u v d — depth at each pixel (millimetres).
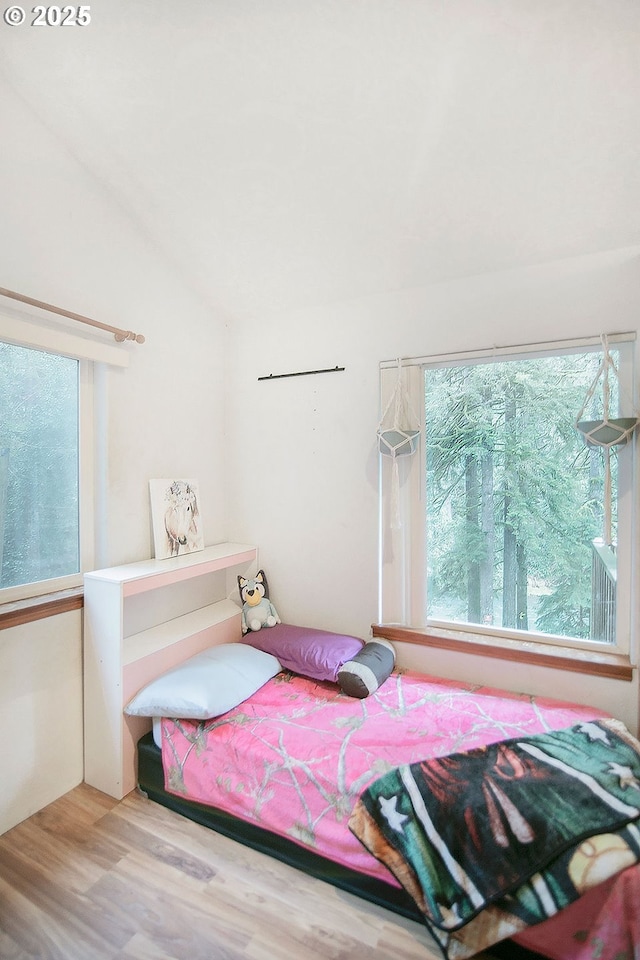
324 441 2355
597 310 1774
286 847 1400
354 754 1428
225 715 1680
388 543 2180
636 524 1715
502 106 1342
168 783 1622
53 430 1806
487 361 2021
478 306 1984
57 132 1684
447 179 1599
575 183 1531
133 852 1451
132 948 1139
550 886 1004
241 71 1362
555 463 1948
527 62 1223
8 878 1346
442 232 1813
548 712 1667
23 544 1710
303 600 2428
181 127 1575
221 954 1125
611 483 1792
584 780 1195
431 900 1079
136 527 2094
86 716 1791
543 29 1143
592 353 1869
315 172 1661
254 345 2574
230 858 1434
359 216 1812
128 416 2047
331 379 2334
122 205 1981
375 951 1138
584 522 1898
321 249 2014
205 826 1576
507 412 2035
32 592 1724
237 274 2275
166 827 1569
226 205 1883
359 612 2273
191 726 1634
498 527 2061
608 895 987
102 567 1961
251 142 1585
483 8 1119
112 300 1962
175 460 2314
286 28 1231
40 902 1267
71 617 1765
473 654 1966
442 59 1247
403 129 1456
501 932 1028
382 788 1258
